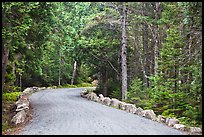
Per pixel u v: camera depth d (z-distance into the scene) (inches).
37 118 593.3
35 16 682.8
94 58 1211.2
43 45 849.5
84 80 2534.5
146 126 505.7
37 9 661.3
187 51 625.3
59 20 817.5
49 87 1900.8
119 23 1127.6
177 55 663.1
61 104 872.9
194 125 541.3
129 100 899.4
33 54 852.6
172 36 671.1
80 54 1181.1
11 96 978.7
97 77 1460.4
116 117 604.1
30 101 971.3
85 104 878.4
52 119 575.5
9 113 673.6
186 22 576.7
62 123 527.2
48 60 1797.5
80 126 495.5
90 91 1342.3
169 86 689.6
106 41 1141.1
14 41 648.4
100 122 535.8
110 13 1136.8
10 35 581.3
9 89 1105.4
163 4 1047.6
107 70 1269.7
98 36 1159.6
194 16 560.4
